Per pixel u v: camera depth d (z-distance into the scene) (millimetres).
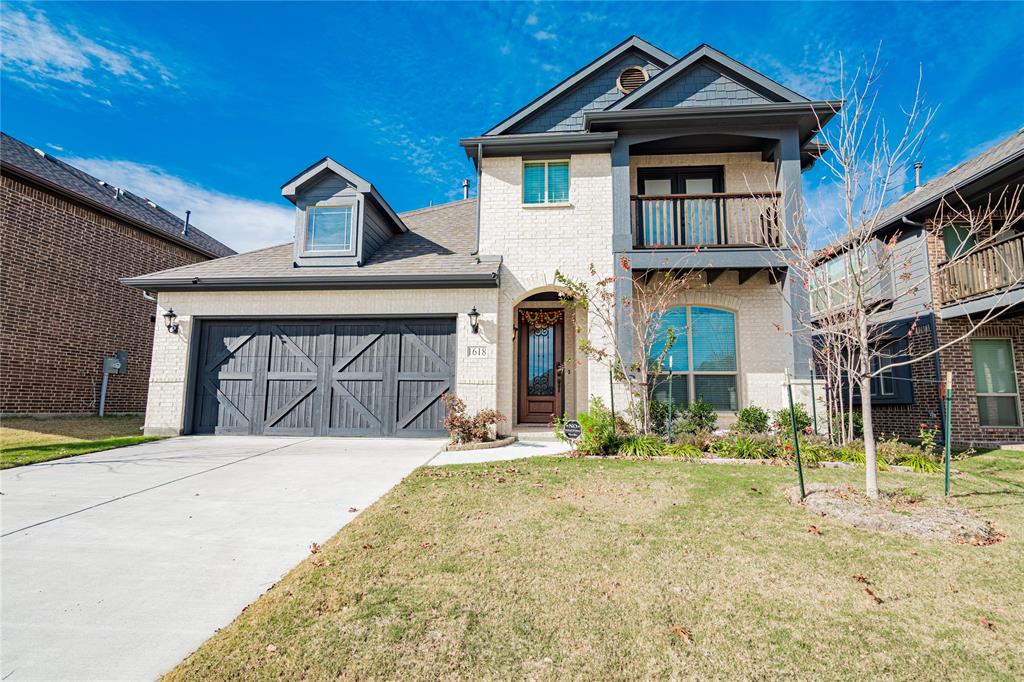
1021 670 2400
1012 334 10148
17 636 2711
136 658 2535
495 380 9906
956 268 9984
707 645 2613
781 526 4379
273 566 3674
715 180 11109
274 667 2439
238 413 10438
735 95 10875
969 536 4047
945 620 2846
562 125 11938
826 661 2479
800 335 8945
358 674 2385
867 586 3254
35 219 12078
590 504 5090
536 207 10750
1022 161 8484
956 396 10008
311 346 10516
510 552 3832
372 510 4938
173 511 4949
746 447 7609
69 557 3793
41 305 12141
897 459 7062
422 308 10227
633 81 11977
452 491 5629
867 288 6648
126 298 14469
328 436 10188
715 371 10211
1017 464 7312
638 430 9047
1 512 4867
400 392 10203
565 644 2627
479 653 2549
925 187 11938
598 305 10078
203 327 10797
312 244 11047
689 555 3760
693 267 9734
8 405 11406
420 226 13570
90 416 12977
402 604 3039
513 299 10469
